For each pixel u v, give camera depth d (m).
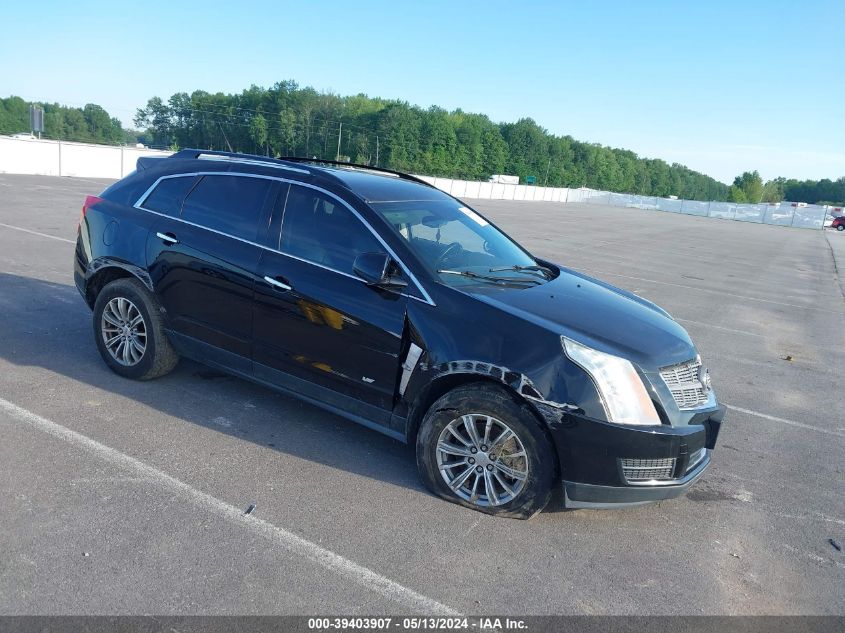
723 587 3.19
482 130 123.50
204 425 4.38
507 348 3.42
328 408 4.11
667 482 3.41
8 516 3.14
